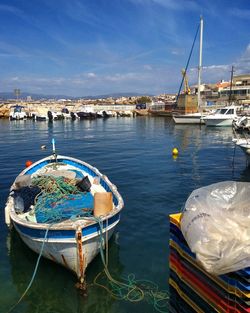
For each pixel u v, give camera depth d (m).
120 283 7.68
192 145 30.25
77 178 12.11
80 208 9.32
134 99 124.25
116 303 7.04
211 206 4.54
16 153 26.88
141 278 7.85
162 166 20.33
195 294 4.45
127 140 34.84
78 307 6.97
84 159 23.44
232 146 29.05
